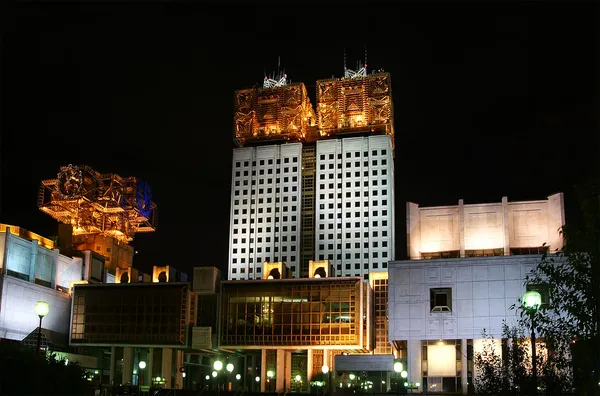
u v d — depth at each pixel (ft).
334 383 441.68
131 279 570.87
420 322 328.49
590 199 81.76
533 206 373.20
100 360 471.62
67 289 535.60
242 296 428.56
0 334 439.22
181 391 332.80
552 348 94.38
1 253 470.80
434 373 325.62
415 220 378.12
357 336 401.49
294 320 414.62
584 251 82.07
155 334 432.66
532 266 321.52
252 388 477.36
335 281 414.62
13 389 134.31
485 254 367.45
